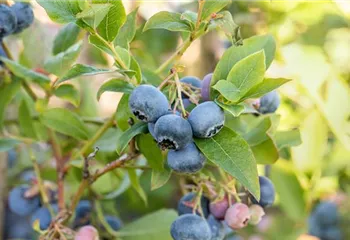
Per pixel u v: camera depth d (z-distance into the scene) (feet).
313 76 1.93
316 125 1.94
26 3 1.57
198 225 1.35
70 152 1.75
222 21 1.31
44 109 1.63
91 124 1.91
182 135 1.20
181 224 1.36
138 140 1.35
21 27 1.57
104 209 1.86
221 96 1.27
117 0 1.27
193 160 1.24
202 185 1.42
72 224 1.69
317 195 2.17
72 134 1.58
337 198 2.29
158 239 1.67
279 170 1.86
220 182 1.45
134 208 2.27
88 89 2.11
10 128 2.07
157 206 2.28
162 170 1.36
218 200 1.42
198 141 1.24
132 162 1.46
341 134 1.92
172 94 1.29
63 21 1.27
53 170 2.01
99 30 1.29
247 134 1.46
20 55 1.80
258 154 1.47
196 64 2.40
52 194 1.74
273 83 1.26
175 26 1.35
